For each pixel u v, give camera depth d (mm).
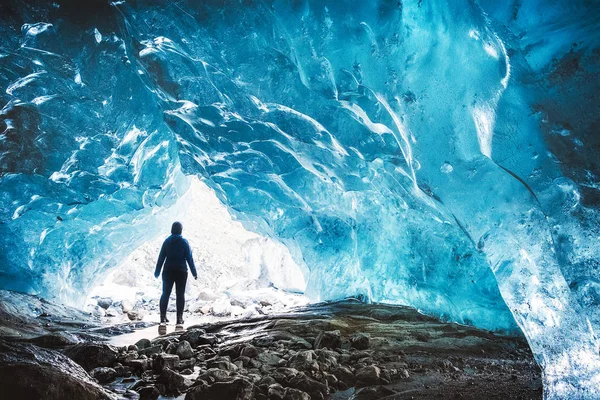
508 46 4875
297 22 6512
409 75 5734
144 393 4078
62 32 8141
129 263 12602
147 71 7738
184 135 8047
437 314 7723
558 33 4727
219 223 16047
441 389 3977
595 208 4293
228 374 4238
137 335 7375
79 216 9492
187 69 7527
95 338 7004
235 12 6871
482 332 6309
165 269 8398
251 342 5680
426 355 5141
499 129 4840
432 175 5535
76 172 9000
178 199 10891
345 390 4133
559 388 3863
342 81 6516
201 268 13266
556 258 4387
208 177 9062
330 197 8703
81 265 10117
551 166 4531
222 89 7445
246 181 8781
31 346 3926
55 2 7918
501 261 4754
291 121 7246
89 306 10383
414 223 7848
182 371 4672
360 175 7641
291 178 8367
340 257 9492
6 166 8602
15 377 3443
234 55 7109
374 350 5242
